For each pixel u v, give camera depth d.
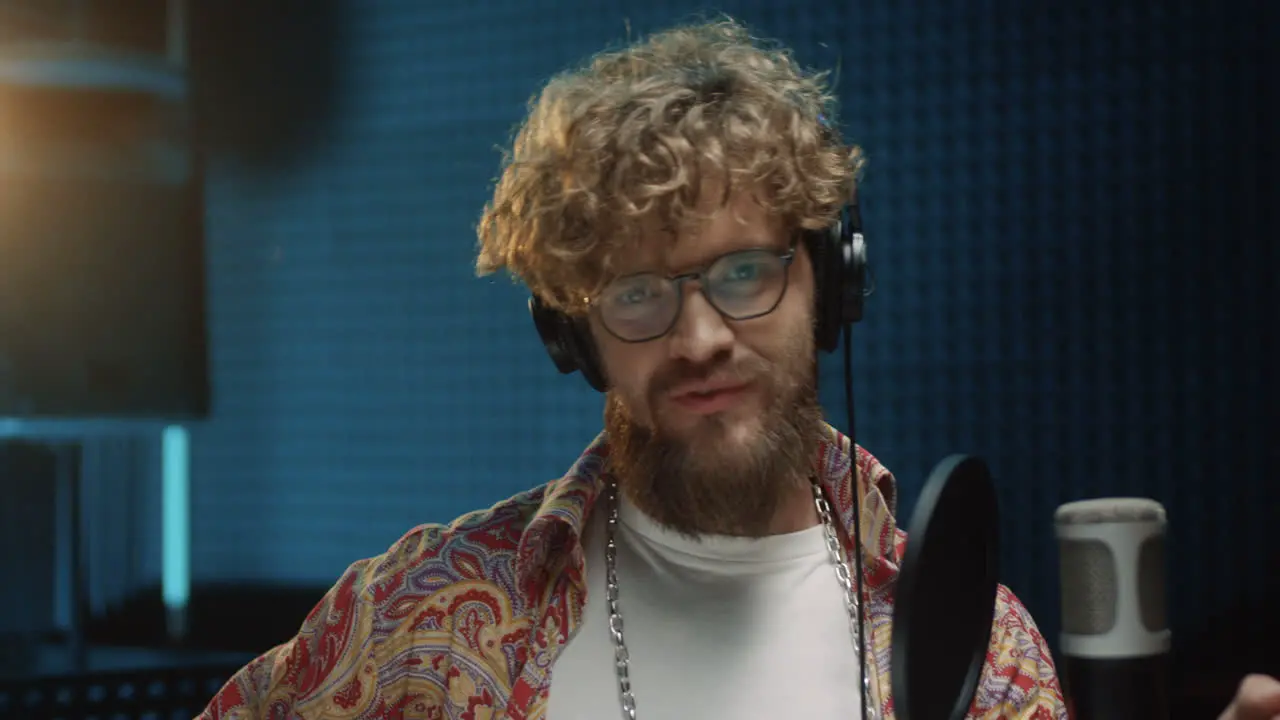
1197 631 3.58
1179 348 3.64
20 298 3.25
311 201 4.48
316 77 4.44
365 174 4.45
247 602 4.50
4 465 3.41
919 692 0.90
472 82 4.32
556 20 4.23
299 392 4.52
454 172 4.36
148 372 3.34
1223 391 3.60
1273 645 3.52
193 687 3.02
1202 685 3.48
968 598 0.97
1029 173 3.74
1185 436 3.63
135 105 3.37
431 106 4.37
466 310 4.37
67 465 3.46
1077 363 3.70
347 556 4.48
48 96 3.28
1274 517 3.56
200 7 4.34
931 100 3.81
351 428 4.47
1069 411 3.71
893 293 3.83
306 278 4.50
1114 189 3.68
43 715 2.91
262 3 4.43
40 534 3.46
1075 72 3.71
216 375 4.56
